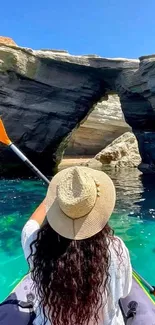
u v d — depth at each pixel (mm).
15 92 16094
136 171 19172
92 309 1568
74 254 1537
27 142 17109
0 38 15844
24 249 1771
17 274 5062
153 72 14570
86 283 1528
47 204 1635
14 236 6797
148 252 5934
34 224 1840
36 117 16797
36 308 1769
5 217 8242
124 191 12258
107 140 35656
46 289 1552
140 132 18328
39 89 16562
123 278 1660
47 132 17422
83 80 17234
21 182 14375
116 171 19391
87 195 1516
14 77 15758
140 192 12016
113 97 36156
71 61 16188
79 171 1571
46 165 18719
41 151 17672
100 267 1554
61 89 16906
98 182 1598
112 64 16391
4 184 13750
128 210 9133
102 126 34906
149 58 15016
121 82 16688
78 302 1532
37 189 12422
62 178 1603
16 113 16312
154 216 8445
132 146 24906
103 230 1614
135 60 16328
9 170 16922
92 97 17812
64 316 1563
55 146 18234
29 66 15828
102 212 1564
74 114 17688
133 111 17500
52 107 17062
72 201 1516
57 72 16672
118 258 1625
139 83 15578
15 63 15344
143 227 7434
